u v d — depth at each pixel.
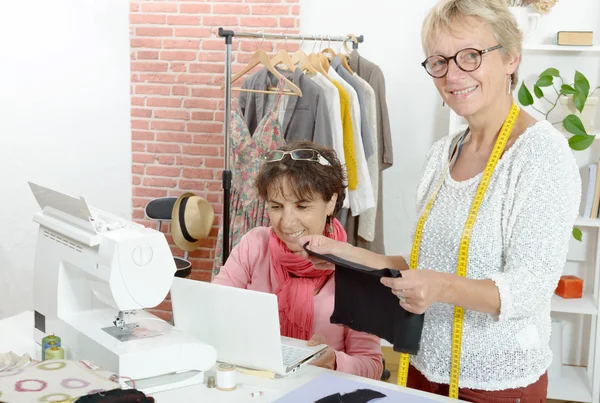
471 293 1.51
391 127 4.32
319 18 4.33
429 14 1.66
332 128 3.54
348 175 3.59
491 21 1.58
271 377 1.67
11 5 3.95
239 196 3.64
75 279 1.83
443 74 1.67
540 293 1.54
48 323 1.87
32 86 4.11
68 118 4.31
